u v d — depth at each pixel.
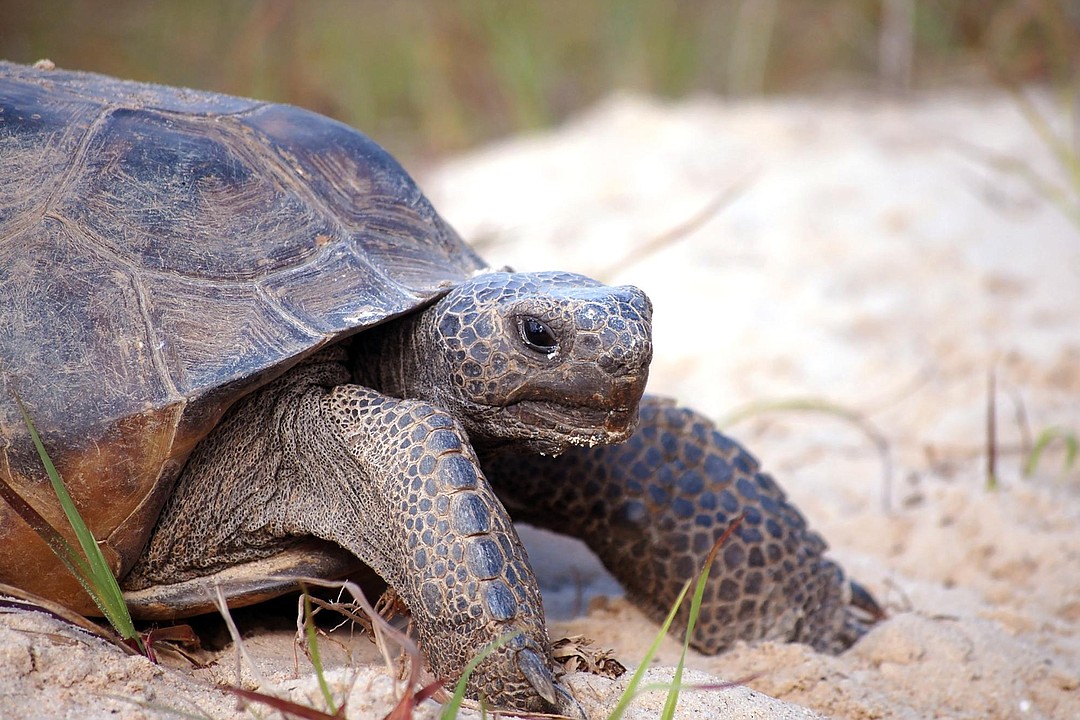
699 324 6.58
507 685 2.52
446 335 2.86
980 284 7.02
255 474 2.91
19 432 2.62
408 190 3.37
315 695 2.49
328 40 10.43
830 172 8.91
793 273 7.21
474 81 10.78
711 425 3.55
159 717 2.41
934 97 11.34
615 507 3.44
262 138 3.21
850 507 4.77
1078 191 7.64
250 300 2.85
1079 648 3.62
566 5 11.43
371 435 2.72
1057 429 4.86
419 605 2.59
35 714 2.35
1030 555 4.26
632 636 3.45
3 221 2.82
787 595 3.45
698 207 8.30
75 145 2.97
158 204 2.92
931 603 3.90
